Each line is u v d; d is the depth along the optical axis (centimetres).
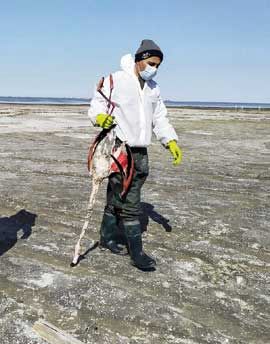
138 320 338
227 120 3316
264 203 713
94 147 424
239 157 1247
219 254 480
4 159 1083
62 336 304
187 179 894
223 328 333
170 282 406
